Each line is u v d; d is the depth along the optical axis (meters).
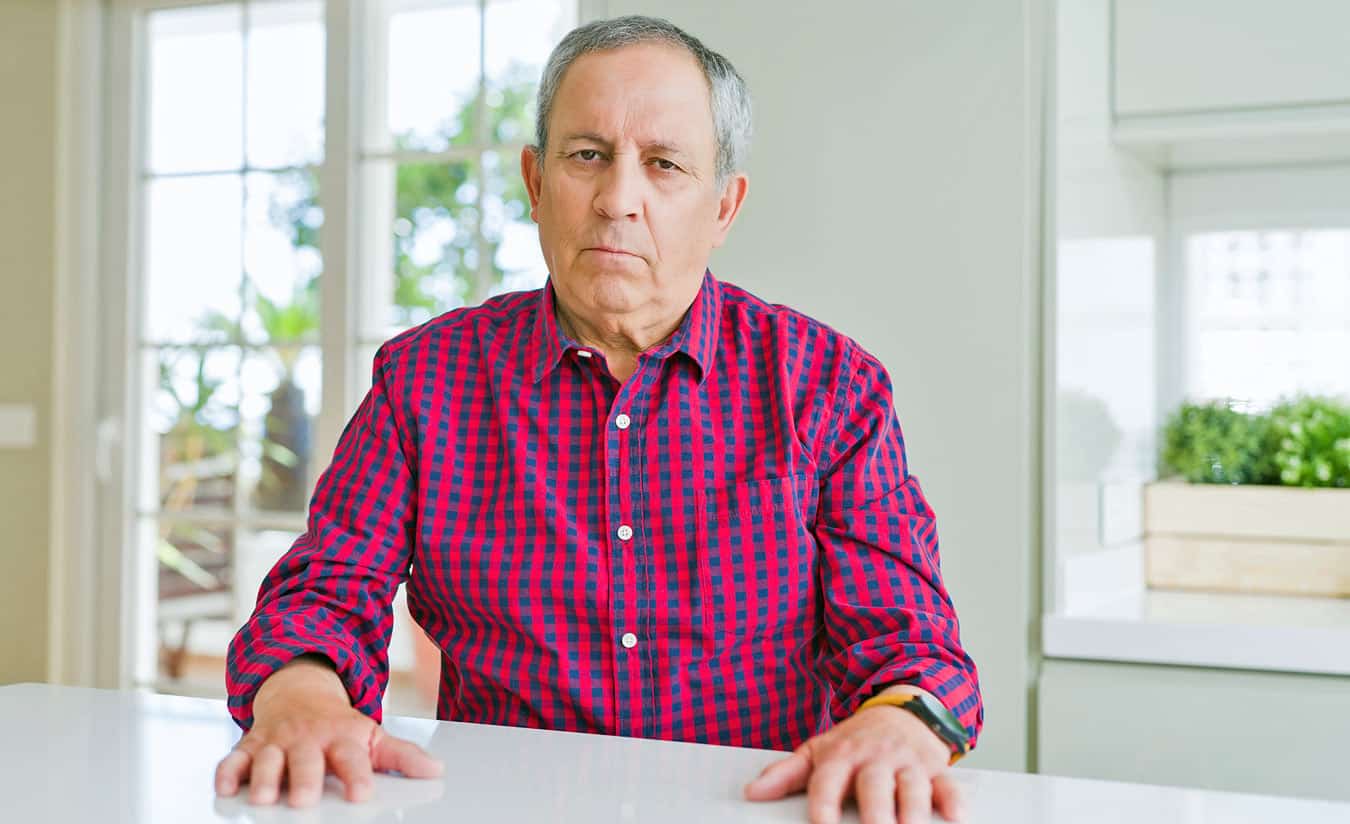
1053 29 1.83
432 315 2.98
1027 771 1.83
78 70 3.24
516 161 2.89
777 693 1.22
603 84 1.17
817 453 1.26
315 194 3.05
